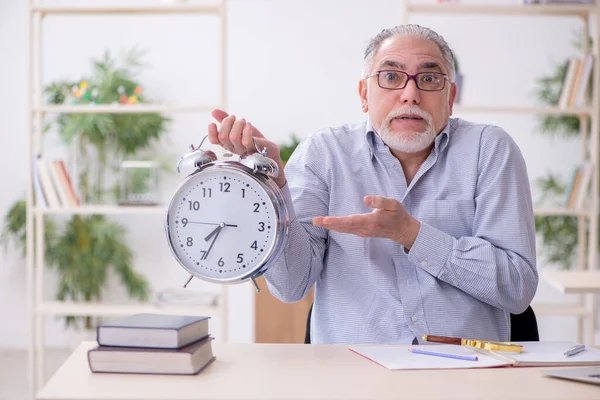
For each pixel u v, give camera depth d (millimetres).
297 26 4570
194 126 4547
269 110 4594
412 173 1798
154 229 4570
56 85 4246
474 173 1728
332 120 4582
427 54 1715
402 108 1699
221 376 1194
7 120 4609
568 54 4516
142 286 4488
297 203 1754
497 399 1079
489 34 4539
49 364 4262
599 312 4461
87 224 4363
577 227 4293
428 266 1605
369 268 1697
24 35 4590
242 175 1372
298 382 1162
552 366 1289
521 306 1646
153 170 3662
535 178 4535
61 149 4508
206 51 4559
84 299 4461
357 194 1775
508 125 4551
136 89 3857
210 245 1387
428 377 1197
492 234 1673
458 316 1662
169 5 3398
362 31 4559
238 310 4590
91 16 4551
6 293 4590
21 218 4367
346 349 1400
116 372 1208
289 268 1620
